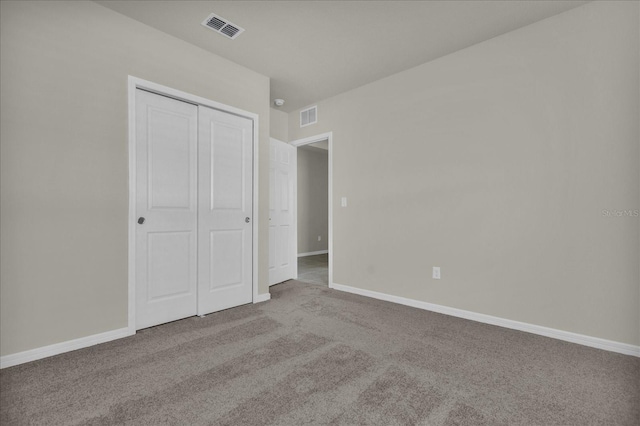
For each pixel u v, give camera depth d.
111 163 2.28
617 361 1.96
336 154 3.93
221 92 2.98
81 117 2.15
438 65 3.01
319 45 2.78
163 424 1.35
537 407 1.48
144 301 2.48
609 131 2.15
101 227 2.23
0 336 1.84
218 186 2.98
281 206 4.32
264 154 3.40
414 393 1.59
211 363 1.91
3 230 1.86
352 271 3.74
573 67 2.29
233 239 3.11
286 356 2.00
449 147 2.92
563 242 2.32
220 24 2.47
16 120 1.90
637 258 2.06
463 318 2.79
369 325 2.59
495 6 2.25
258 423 1.36
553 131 2.37
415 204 3.16
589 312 2.22
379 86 3.48
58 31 2.06
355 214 3.71
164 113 2.62
